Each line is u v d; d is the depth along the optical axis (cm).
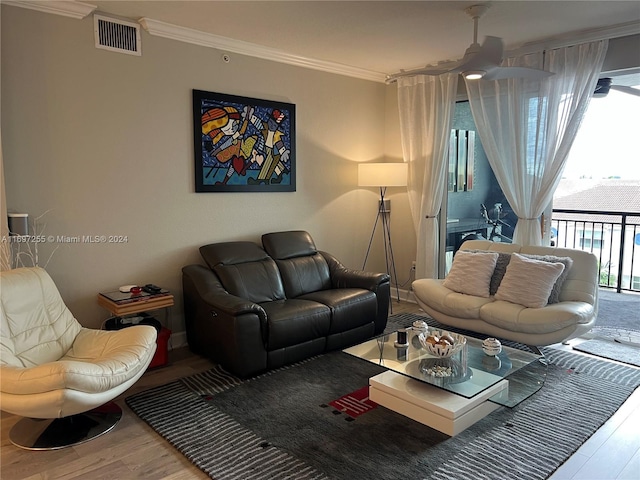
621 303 536
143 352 272
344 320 388
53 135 331
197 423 274
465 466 231
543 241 449
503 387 290
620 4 327
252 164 443
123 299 338
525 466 231
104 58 350
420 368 285
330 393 313
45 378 226
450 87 488
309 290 436
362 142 546
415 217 532
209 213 421
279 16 350
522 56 434
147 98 374
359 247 558
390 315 498
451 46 432
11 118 313
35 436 257
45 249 335
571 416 280
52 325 292
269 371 349
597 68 394
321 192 510
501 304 371
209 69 408
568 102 413
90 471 230
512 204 454
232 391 317
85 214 351
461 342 295
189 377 340
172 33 379
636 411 288
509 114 444
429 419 268
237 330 325
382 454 242
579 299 372
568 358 372
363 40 413
